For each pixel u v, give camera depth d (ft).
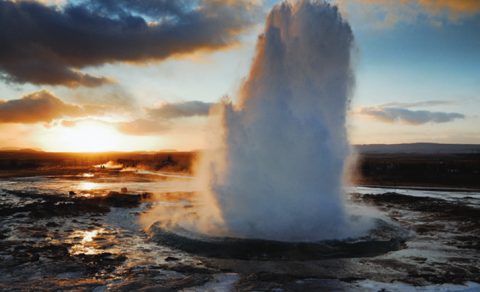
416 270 44.06
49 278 40.57
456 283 39.50
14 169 287.69
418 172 198.08
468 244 56.08
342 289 37.45
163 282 39.42
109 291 36.63
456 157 423.64
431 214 82.74
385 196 112.37
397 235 58.49
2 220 76.64
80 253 51.65
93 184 164.55
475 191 136.05
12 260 46.65
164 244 55.31
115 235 63.10
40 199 112.37
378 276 41.81
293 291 36.81
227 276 41.55
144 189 139.23
